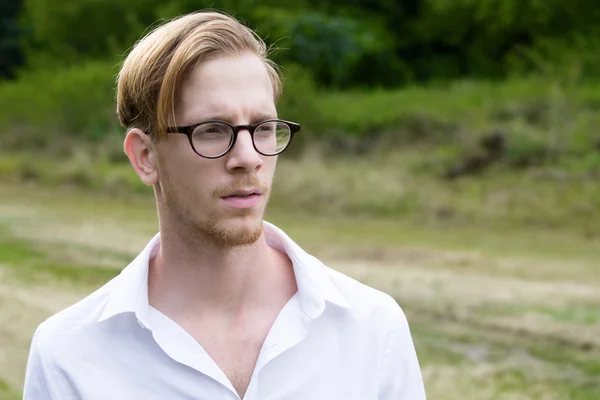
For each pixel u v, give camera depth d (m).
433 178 20.59
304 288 2.13
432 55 37.84
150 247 2.20
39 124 27.78
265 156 2.03
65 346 2.14
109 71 29.02
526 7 32.84
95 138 26.80
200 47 1.97
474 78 34.50
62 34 35.81
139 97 2.06
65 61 34.25
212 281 2.14
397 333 2.20
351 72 35.06
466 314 10.58
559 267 13.28
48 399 2.13
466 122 23.78
